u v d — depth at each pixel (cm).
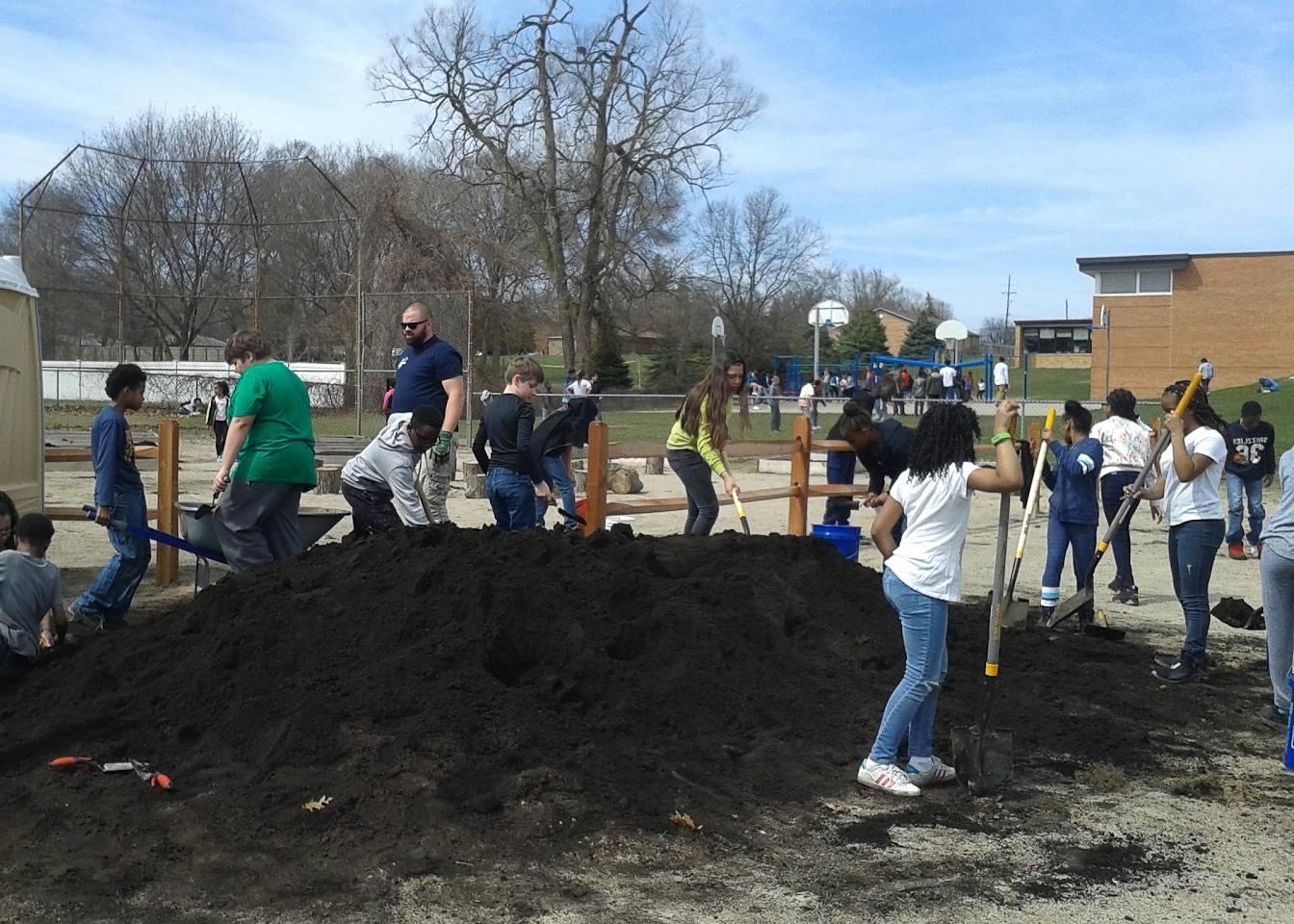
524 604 590
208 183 4206
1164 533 1417
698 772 509
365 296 2808
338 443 2302
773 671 623
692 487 915
